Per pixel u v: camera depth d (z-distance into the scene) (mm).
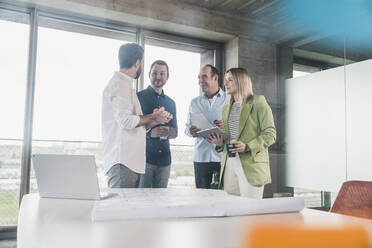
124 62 2098
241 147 2670
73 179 1094
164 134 2758
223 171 2791
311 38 3418
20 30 3023
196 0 3553
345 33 3176
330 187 3133
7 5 2910
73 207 937
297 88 3473
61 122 3154
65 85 3207
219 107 3141
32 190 2961
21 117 2951
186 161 3592
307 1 3432
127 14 3213
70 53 3273
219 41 3898
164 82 2998
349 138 3062
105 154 2111
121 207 833
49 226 667
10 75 2963
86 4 3023
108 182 2111
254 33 3713
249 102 2885
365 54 3016
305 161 3334
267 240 225
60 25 3254
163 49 3709
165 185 2885
